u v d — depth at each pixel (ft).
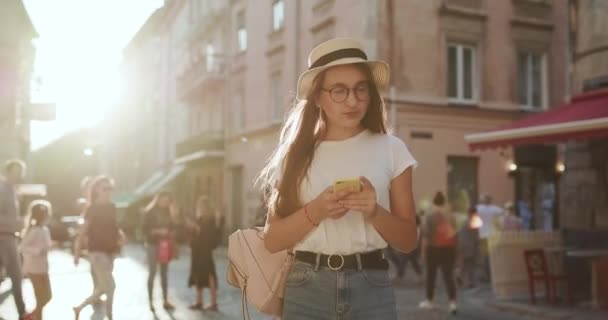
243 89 82.64
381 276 7.61
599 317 26.45
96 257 24.07
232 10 86.12
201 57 92.94
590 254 28.66
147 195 106.83
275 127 72.54
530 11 62.75
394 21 55.47
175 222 31.71
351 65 7.68
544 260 31.07
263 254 8.18
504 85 61.16
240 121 83.61
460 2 58.75
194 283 31.07
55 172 215.31
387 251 44.24
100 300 32.91
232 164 84.84
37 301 23.79
